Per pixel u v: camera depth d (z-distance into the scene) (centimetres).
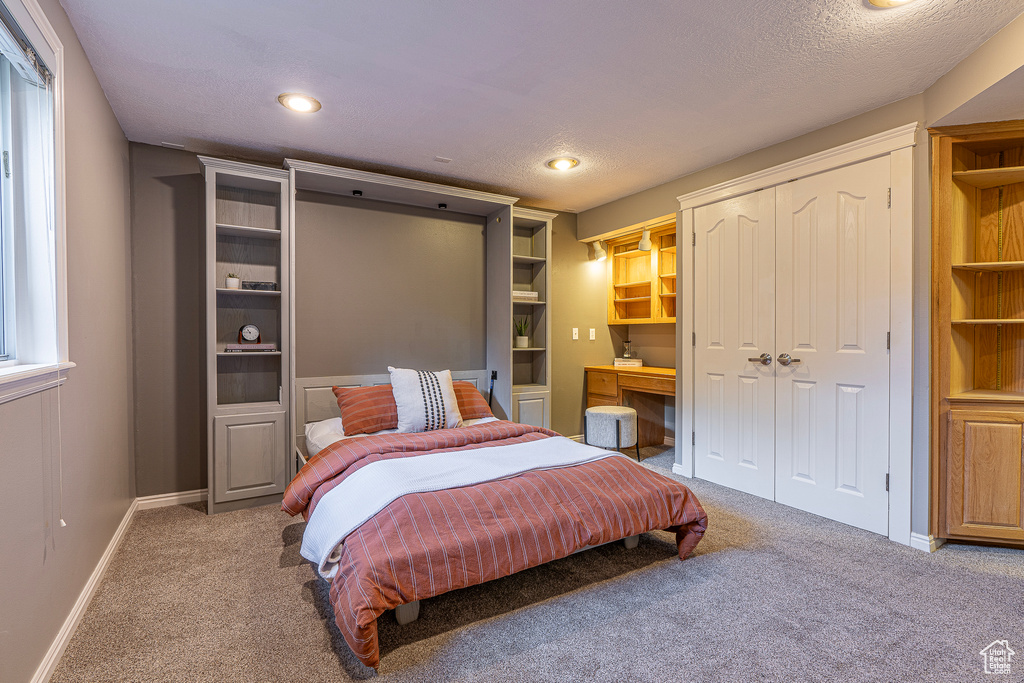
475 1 180
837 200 286
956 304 256
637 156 341
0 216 157
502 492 205
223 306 332
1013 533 242
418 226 412
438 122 285
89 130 216
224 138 306
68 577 176
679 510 234
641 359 505
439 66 225
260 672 160
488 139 311
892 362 262
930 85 245
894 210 261
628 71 230
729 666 162
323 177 339
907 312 256
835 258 288
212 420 305
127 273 297
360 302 384
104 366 235
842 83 242
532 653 169
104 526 230
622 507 219
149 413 315
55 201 167
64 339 171
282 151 329
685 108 269
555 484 218
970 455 246
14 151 161
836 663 163
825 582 218
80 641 175
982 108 226
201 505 321
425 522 183
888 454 264
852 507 281
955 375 255
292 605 201
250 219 341
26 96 162
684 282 387
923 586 213
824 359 294
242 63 222
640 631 182
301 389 357
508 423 322
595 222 475
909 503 256
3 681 127
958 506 249
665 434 497
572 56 218
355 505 198
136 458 312
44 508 155
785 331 315
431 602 203
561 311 487
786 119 283
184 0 178
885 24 194
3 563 127
